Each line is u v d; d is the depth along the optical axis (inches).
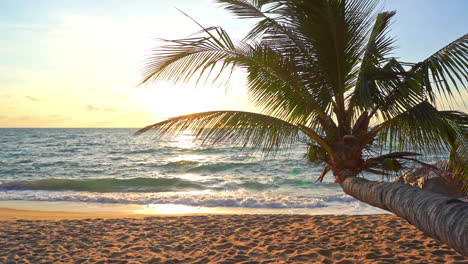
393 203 131.4
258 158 1302.9
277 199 558.9
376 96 186.5
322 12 189.9
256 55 208.8
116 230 318.7
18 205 515.5
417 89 178.4
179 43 195.5
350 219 340.5
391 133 204.1
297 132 208.2
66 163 1236.5
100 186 712.4
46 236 296.4
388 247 239.0
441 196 112.0
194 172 1009.5
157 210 486.6
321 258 221.5
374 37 208.7
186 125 192.4
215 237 286.7
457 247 91.4
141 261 229.5
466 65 156.9
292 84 207.0
